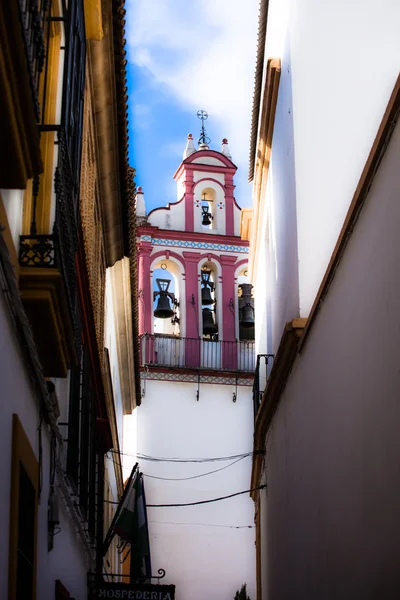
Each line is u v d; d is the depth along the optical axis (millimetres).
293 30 13930
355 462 8969
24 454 7707
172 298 31516
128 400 28922
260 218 18422
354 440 9000
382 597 8023
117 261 20312
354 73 13750
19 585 7605
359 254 8703
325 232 13141
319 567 11016
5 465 6984
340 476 9695
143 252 32156
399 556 7516
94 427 14547
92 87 14336
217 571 29062
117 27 13500
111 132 15344
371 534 8398
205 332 31719
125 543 24172
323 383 10641
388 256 7727
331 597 10273
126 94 14766
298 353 12562
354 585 9078
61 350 8391
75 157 9445
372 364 8258
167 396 30906
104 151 15711
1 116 6211
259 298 19422
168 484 29938
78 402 11766
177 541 29234
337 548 9914
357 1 13938
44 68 8953
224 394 31156
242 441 30688
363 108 13609
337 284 9727
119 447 26812
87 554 13961
